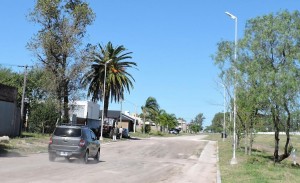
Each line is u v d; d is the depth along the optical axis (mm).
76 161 22984
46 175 15672
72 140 21984
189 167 24734
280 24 24266
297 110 23641
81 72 47156
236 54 26078
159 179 17484
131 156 31922
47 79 46688
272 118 25438
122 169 20703
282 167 25453
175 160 30344
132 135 78938
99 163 23484
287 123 25594
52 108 45031
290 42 24188
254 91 24062
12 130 38375
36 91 52438
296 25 24422
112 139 54812
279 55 24594
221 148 45719
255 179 17688
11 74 57625
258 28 25031
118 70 58312
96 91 58281
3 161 20047
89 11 46531
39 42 45438
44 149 29359
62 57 46844
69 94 47625
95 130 56750
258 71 24219
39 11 45188
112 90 58500
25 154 25391
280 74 23062
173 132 145375
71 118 53312
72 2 47281
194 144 54219
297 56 23641
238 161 28047
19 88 51500
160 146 46000
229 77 29406
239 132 40281
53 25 46312
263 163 27141
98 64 57219
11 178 14062
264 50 24781
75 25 46375
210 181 18062
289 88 22859
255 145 53188
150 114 108062
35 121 44281
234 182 16859
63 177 15438
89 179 15477
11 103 38500
